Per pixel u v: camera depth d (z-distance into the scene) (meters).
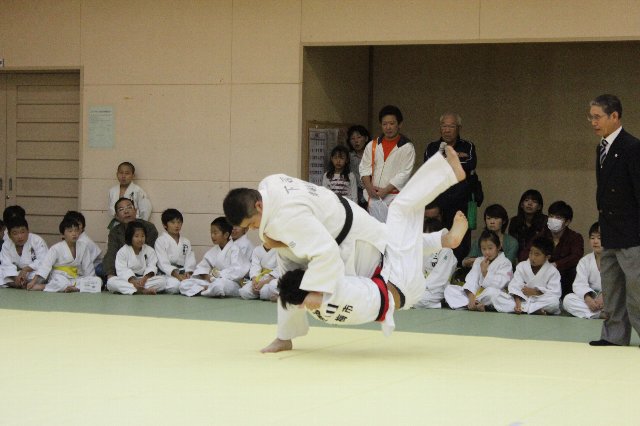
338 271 6.19
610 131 7.49
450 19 11.40
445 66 13.94
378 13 11.69
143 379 5.71
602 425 4.66
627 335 7.54
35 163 13.48
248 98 12.28
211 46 12.41
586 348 7.28
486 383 5.68
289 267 6.62
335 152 12.23
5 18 13.20
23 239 12.16
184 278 11.84
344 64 13.29
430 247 6.91
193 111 12.52
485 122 13.80
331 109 12.93
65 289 11.74
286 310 6.75
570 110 13.45
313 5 11.97
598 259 9.98
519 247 11.24
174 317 9.34
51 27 13.05
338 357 6.60
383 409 4.93
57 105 13.37
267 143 12.23
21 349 6.83
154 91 12.66
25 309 9.85
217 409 4.91
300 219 6.16
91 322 8.33
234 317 9.41
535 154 13.60
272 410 4.89
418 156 14.06
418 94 14.04
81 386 5.50
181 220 12.02
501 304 10.30
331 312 6.23
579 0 10.94
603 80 13.30
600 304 9.77
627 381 5.82
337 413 4.83
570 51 13.42
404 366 6.25
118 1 12.75
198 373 5.92
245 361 6.38
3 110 13.56
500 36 11.23
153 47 12.65
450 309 10.59
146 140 12.70
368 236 6.54
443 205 11.37
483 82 13.80
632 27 10.80
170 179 12.62
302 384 5.58
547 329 8.88
